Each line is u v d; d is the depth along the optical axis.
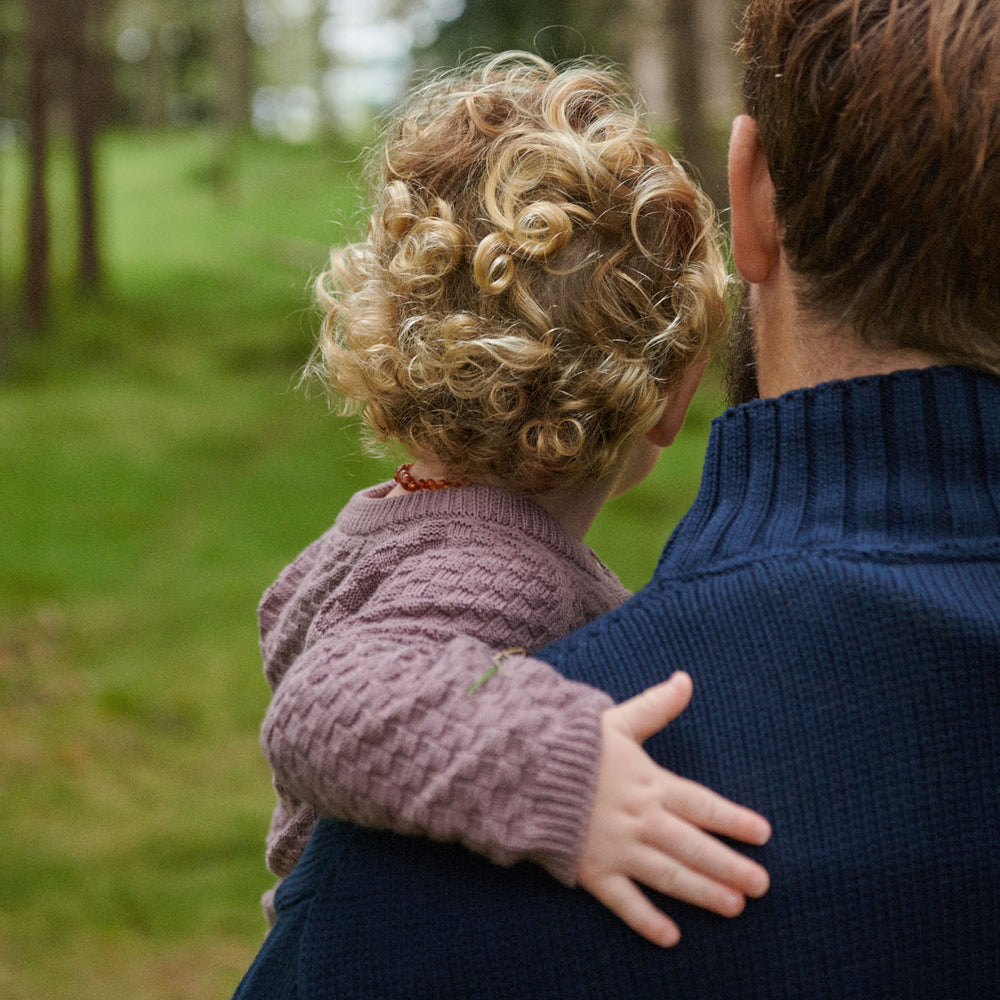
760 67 0.85
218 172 26.72
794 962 0.75
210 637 6.88
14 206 22.16
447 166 1.13
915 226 0.78
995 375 0.83
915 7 0.76
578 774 0.79
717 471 0.90
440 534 1.09
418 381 1.11
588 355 1.08
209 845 4.72
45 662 6.55
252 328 15.30
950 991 0.74
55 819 4.94
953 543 0.80
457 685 0.87
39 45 14.35
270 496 9.24
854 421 0.84
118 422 11.22
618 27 12.80
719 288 1.15
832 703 0.78
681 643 0.83
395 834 0.86
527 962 0.79
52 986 3.77
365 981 0.82
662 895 0.78
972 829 0.75
